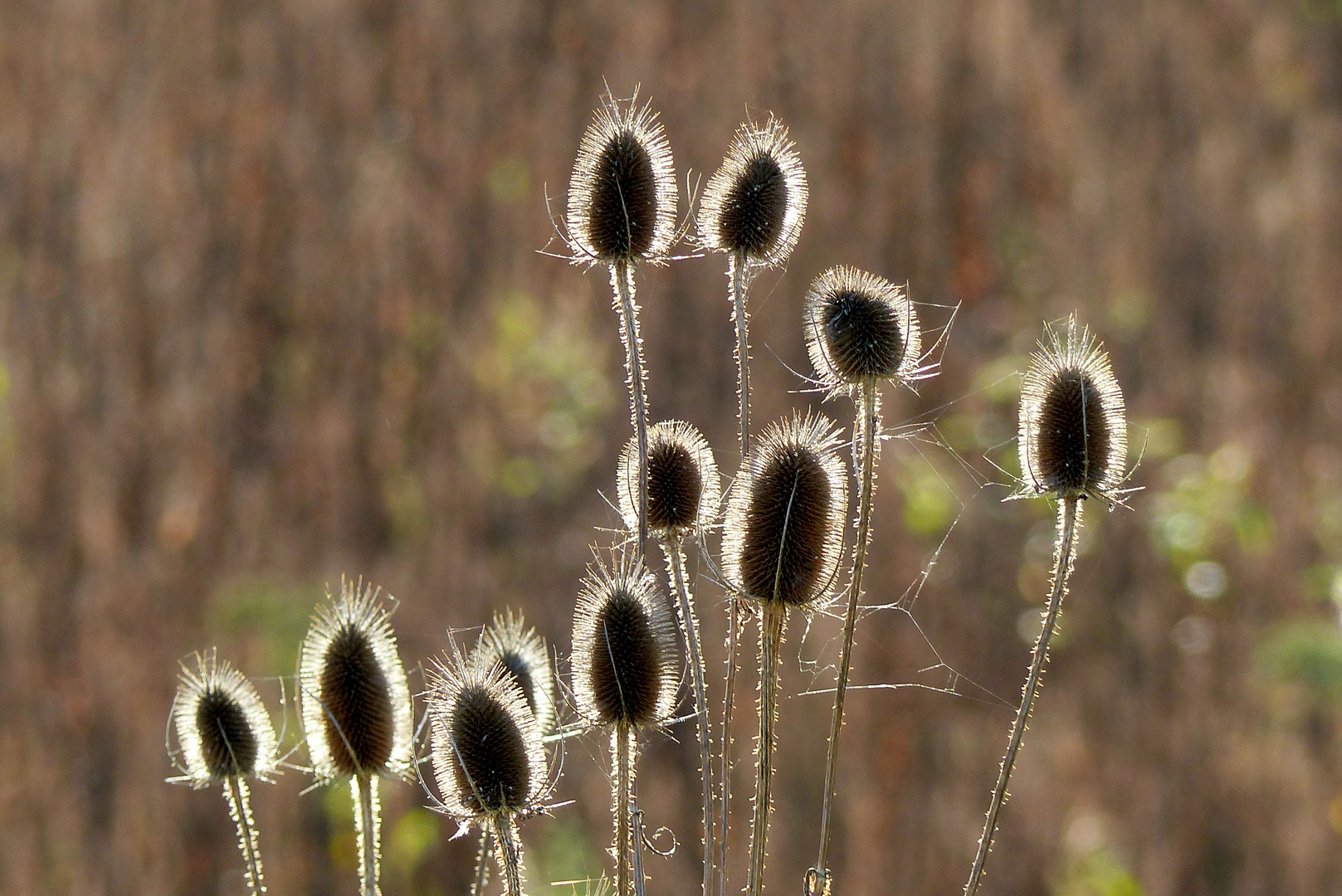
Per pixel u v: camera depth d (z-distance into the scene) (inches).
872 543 418.3
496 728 116.3
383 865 324.8
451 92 682.2
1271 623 419.2
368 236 593.3
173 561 448.8
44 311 569.0
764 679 125.0
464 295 577.3
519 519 464.8
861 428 133.1
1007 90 652.7
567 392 503.5
